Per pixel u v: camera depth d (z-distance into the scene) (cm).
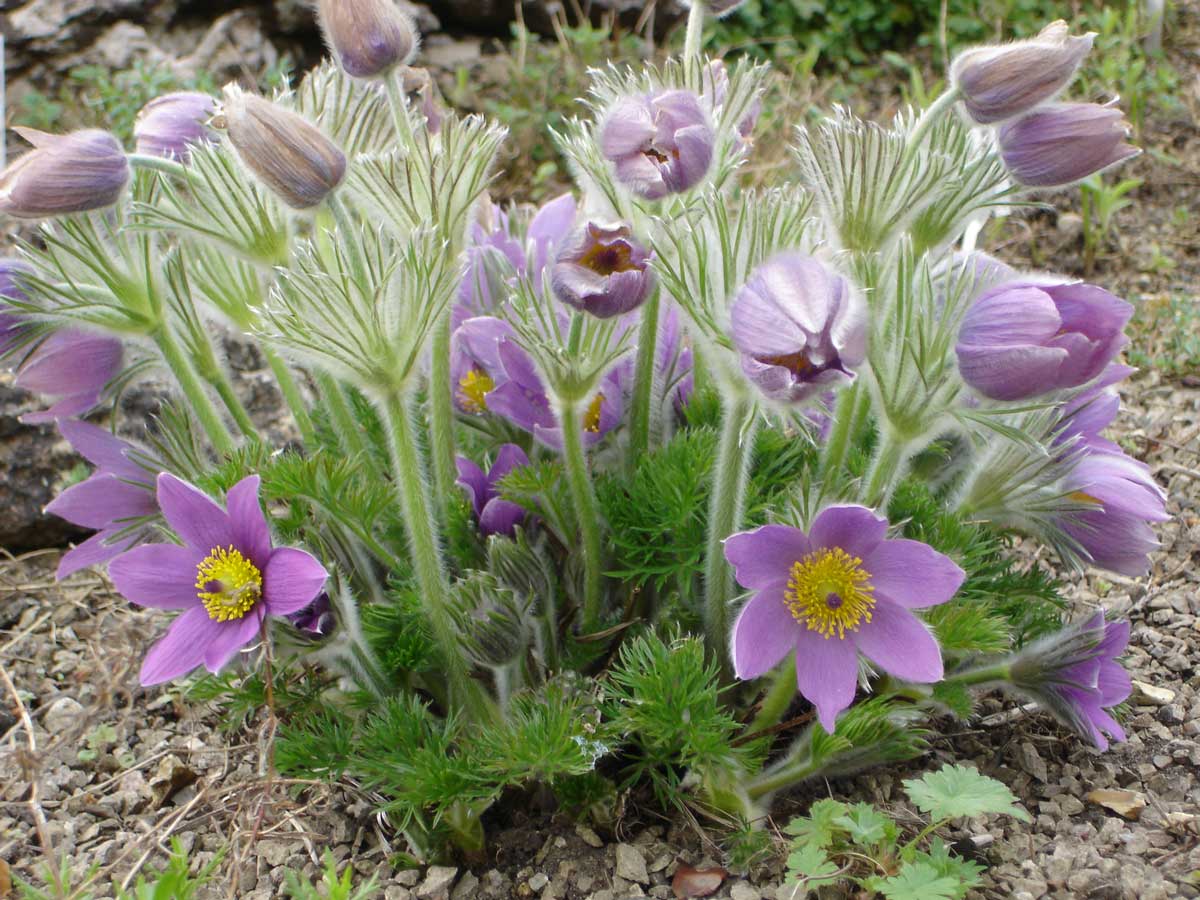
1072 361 28
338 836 37
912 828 35
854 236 32
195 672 37
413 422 34
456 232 35
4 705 44
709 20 101
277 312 30
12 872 37
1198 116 93
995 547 38
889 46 109
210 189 33
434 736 33
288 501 35
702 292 30
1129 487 35
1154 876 32
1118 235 78
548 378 33
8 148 75
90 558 38
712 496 33
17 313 34
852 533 30
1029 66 31
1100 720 35
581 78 88
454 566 38
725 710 35
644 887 33
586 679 34
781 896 32
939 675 30
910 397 31
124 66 78
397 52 32
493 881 34
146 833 37
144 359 38
